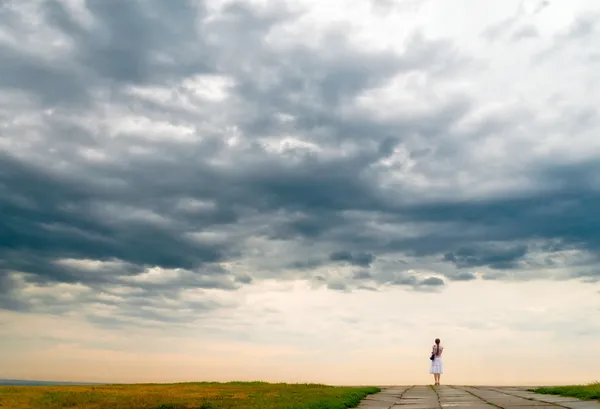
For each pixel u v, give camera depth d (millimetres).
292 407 16062
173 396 19984
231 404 17266
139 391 22406
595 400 17766
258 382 31375
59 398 18266
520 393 22531
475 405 17500
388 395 22859
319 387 27031
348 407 17516
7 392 19547
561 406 16375
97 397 18812
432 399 20328
